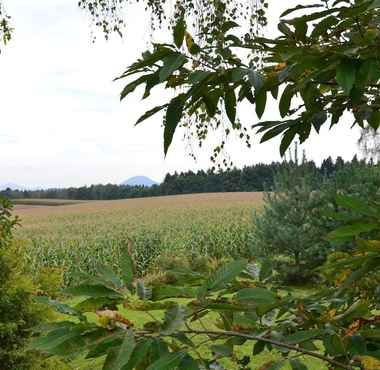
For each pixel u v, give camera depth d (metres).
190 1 4.75
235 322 1.35
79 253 22.64
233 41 1.20
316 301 1.40
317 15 1.06
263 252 14.67
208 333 1.04
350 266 1.23
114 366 0.83
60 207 57.66
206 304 0.96
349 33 1.17
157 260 18.38
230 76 1.17
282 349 1.25
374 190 11.81
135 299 0.98
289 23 1.11
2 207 4.75
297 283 11.98
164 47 1.04
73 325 0.93
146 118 1.10
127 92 1.10
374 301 1.44
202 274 1.25
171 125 1.08
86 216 44.75
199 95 1.18
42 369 4.53
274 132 1.37
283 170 15.31
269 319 1.45
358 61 1.04
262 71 1.35
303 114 1.41
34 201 80.94
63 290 0.99
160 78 0.99
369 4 1.00
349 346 1.13
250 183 68.62
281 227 13.96
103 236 28.31
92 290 0.99
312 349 1.25
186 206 48.41
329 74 1.21
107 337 0.92
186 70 1.19
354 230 0.98
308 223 13.38
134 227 33.91
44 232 32.72
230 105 1.30
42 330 0.94
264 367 1.21
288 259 14.01
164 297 0.99
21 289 4.45
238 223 30.91
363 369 1.07
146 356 0.95
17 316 4.44
